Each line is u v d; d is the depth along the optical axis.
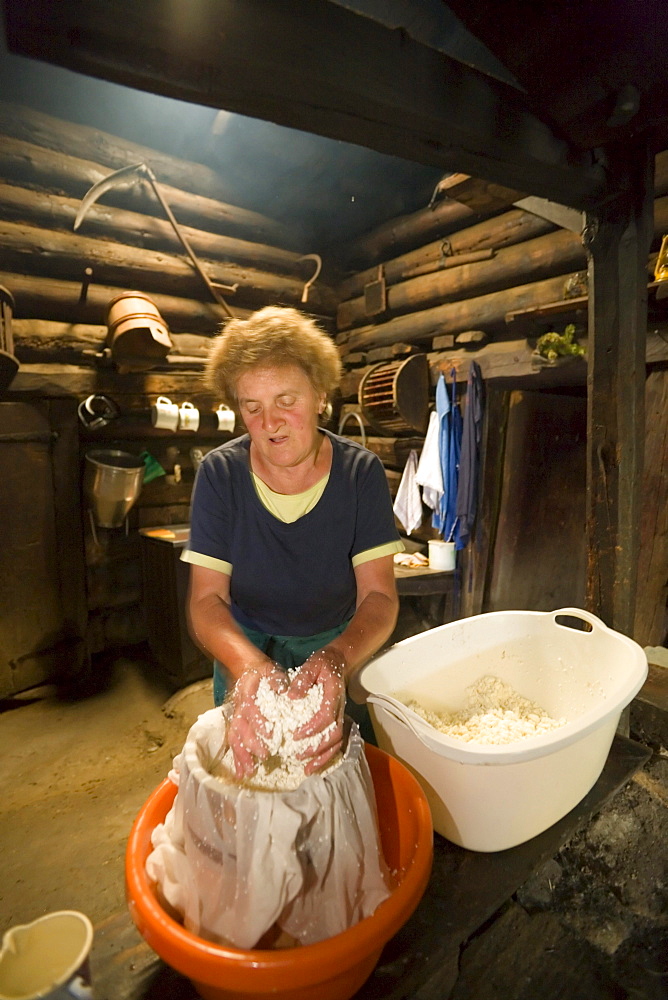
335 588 1.40
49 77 3.34
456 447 3.73
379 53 1.12
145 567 3.72
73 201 3.38
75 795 2.59
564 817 1.28
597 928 1.37
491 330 3.63
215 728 1.04
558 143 1.56
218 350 1.18
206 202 3.92
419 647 1.52
